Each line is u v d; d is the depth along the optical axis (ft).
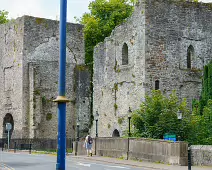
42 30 199.62
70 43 205.05
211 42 156.66
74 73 202.90
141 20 149.89
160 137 122.83
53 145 184.85
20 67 196.85
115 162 108.78
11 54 203.31
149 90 147.74
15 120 198.08
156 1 150.30
